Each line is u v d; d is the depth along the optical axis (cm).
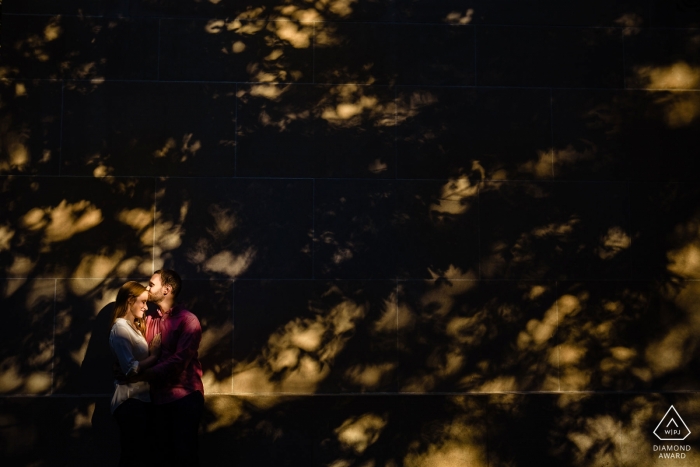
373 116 516
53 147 497
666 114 533
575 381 503
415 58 523
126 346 418
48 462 473
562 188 521
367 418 489
